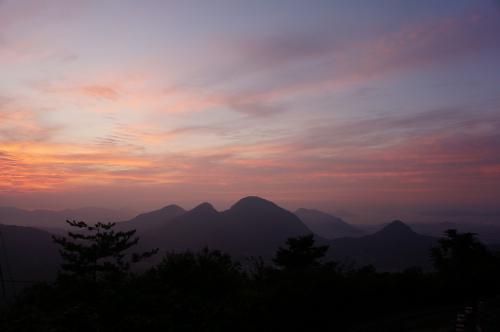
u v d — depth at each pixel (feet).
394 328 53.93
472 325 52.80
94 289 54.80
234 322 44.93
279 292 51.34
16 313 45.62
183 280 62.44
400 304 69.46
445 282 81.15
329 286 56.18
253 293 51.13
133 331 41.39
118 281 57.47
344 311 57.21
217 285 63.46
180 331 42.09
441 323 56.24
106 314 44.50
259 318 46.62
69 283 56.70
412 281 74.79
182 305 47.65
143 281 56.90
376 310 63.87
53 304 52.49
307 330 51.08
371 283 65.26
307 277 57.36
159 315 44.57
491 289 92.27
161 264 65.82
